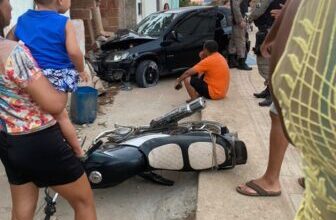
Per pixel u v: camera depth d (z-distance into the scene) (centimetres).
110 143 388
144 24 948
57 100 211
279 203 338
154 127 406
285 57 71
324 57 62
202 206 335
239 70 938
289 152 441
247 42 979
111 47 880
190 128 404
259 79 838
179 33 898
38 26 253
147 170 365
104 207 374
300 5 70
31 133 213
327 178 73
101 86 769
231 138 385
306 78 65
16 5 561
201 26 938
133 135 398
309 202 86
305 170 78
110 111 684
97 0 1071
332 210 78
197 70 657
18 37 257
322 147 67
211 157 372
